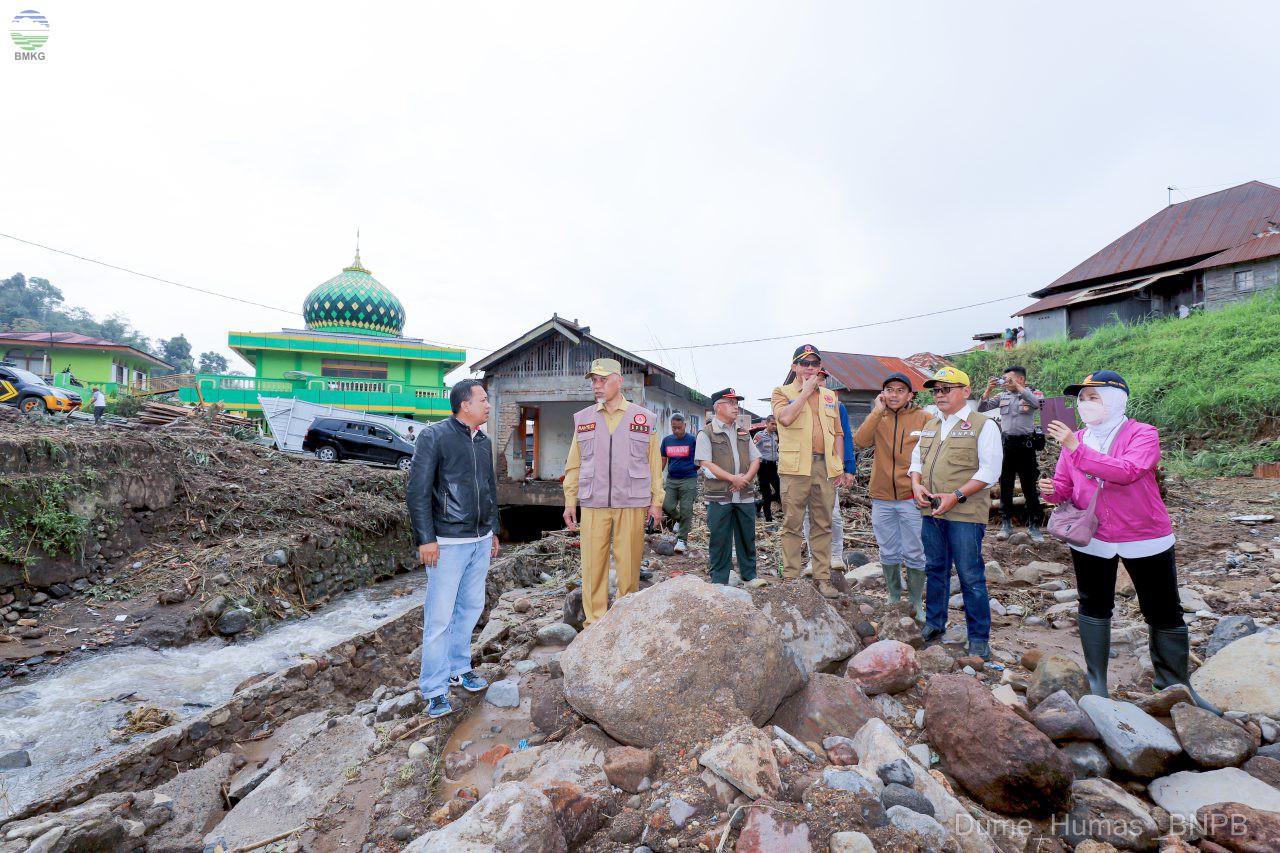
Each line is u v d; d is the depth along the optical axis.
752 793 2.23
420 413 31.08
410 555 12.69
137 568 8.77
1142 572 3.14
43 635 7.14
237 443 13.66
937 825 2.06
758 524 9.61
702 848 2.10
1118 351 16.97
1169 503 8.30
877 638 4.18
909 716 3.14
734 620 2.97
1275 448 11.27
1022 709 2.94
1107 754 2.68
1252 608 4.60
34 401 14.80
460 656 3.87
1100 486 3.12
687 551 7.98
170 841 3.22
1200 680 3.28
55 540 8.05
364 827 2.77
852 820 2.09
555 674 3.79
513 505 16.81
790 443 5.11
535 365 17.69
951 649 4.18
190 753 4.42
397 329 38.34
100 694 6.00
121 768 4.02
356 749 3.58
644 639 3.00
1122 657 4.11
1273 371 12.65
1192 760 2.62
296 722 4.82
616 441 4.45
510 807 2.15
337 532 10.94
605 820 2.37
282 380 29.23
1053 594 5.45
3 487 7.85
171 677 6.54
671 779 2.42
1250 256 19.70
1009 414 7.17
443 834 2.10
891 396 4.74
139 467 9.78
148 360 34.69
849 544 8.10
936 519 4.17
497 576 7.16
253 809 3.23
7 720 5.43
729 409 5.47
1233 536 6.71
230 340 31.27
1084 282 26.27
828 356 22.66
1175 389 13.88
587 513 4.51
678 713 2.69
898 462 4.78
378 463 18.03
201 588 8.36
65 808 3.72
